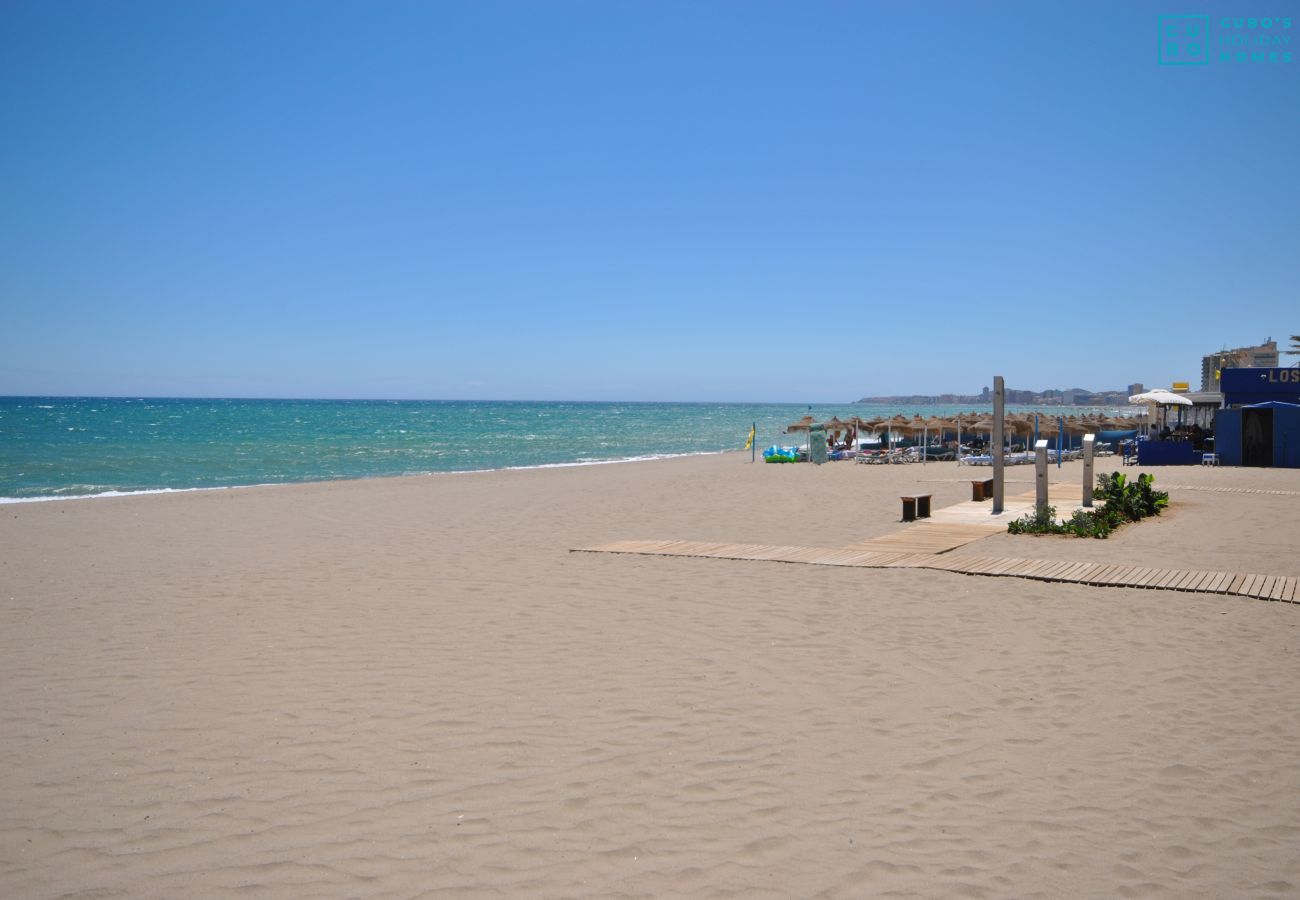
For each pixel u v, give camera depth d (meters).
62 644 7.76
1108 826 4.36
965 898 3.72
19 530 15.43
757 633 7.96
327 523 16.33
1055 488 20.41
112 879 3.89
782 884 3.83
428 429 72.88
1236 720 5.80
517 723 5.74
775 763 5.11
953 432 39.97
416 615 8.72
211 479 28.52
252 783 4.86
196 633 8.10
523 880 3.86
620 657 7.21
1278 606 8.95
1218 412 28.12
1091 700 6.18
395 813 4.50
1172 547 12.54
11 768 5.09
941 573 10.63
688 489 23.27
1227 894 3.78
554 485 24.92
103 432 55.28
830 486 23.64
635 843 4.18
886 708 6.02
